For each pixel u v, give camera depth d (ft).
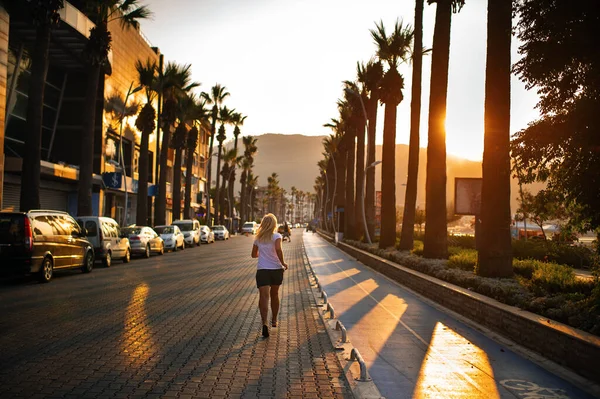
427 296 44.91
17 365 20.10
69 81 128.16
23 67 107.96
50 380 18.10
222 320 30.86
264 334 26.27
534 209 28.63
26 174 67.92
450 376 20.74
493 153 42.04
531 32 23.85
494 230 41.55
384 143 96.02
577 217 28.35
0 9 76.13
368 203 121.90
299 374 19.60
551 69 23.45
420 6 82.94
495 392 18.76
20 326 28.04
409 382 19.77
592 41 21.90
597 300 24.99
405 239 81.46
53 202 118.01
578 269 71.31
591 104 22.85
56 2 69.26
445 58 63.67
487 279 37.78
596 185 24.72
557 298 27.45
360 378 18.94
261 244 27.14
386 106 97.19
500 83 42.32
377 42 100.99
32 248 47.03
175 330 27.61
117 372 19.30
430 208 62.54
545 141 24.44
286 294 45.01
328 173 273.75
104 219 71.61
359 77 128.26
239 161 289.94
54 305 35.76
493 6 42.68
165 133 133.08
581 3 21.75
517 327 26.53
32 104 68.54
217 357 21.98
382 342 26.89
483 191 42.57
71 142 127.13
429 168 63.10
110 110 133.49
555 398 18.17
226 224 275.39
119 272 62.39
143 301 38.19
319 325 30.14
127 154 151.23
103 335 25.96
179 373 19.36
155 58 175.83
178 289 45.85
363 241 121.29
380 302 42.01
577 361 20.93
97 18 88.07
